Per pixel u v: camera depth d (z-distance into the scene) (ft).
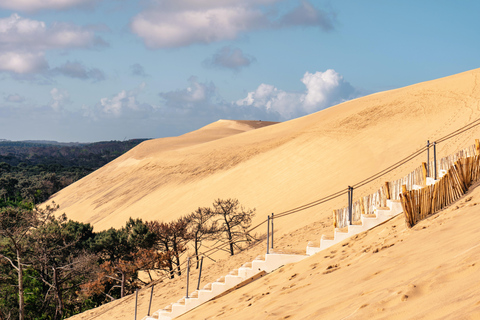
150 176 288.92
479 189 30.12
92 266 118.01
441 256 17.74
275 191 167.84
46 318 122.83
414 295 13.96
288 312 19.89
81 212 276.62
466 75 227.20
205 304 42.88
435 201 30.76
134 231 124.26
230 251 118.21
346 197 115.75
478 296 11.35
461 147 109.19
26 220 136.05
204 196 199.82
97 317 71.92
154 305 63.21
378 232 33.78
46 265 115.24
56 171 553.23
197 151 306.96
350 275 22.66
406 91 248.11
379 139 177.06
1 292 118.83
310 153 195.11
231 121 641.40
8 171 562.25
